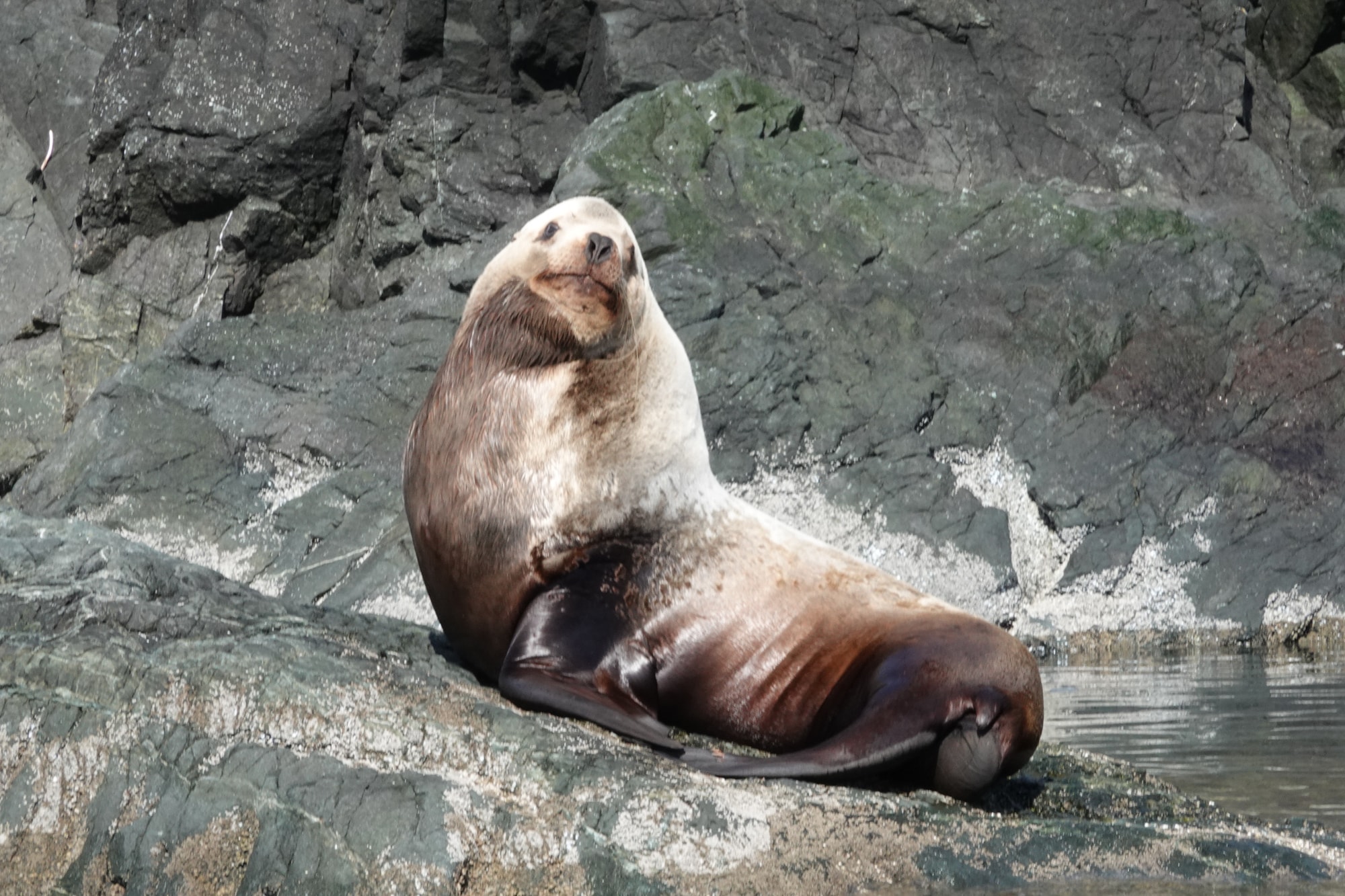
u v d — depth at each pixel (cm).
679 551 2419
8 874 1994
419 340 6544
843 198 7112
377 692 2070
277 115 8381
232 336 6656
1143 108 8256
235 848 1900
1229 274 6938
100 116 8425
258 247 8469
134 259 8419
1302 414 6456
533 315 2392
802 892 1802
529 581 2328
